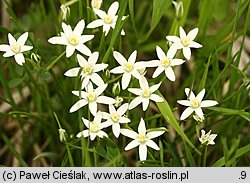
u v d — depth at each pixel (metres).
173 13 0.92
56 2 0.92
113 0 0.86
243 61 0.91
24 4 0.97
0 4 0.96
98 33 0.86
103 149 0.72
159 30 0.94
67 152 0.76
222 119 0.79
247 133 0.84
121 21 0.74
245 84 0.78
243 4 0.84
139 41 0.88
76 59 0.76
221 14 0.87
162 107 0.73
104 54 0.80
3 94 0.91
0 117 0.90
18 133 0.89
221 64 0.92
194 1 0.93
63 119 0.84
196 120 0.74
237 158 0.80
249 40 0.94
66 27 0.73
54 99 0.90
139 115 0.81
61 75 0.86
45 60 0.80
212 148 0.83
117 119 0.72
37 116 0.80
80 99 0.72
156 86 0.73
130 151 0.86
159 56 0.74
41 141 0.89
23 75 0.79
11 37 0.74
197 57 0.87
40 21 0.92
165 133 0.80
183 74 0.93
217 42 0.85
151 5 0.90
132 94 0.79
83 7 0.87
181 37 0.74
